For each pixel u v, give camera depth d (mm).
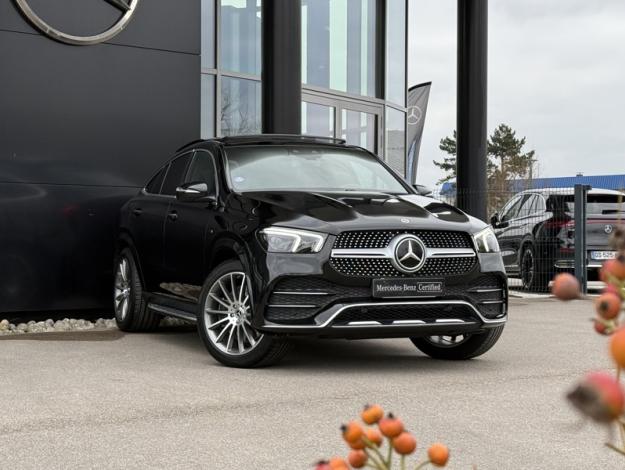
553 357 6234
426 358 6203
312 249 5316
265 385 4941
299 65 9461
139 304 7410
